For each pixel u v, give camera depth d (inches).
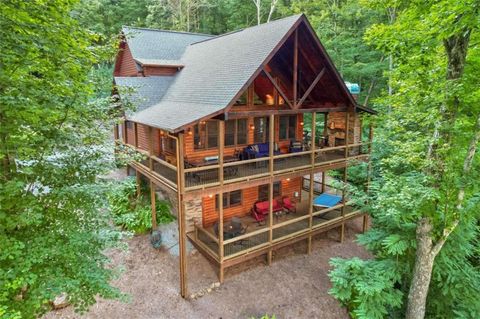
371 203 393.1
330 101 553.6
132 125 638.5
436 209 319.3
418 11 298.5
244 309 381.1
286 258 492.1
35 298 203.8
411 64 341.1
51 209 233.6
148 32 729.6
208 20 1284.4
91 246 241.1
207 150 517.7
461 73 293.1
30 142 217.5
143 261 446.6
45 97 210.7
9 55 191.3
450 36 271.9
